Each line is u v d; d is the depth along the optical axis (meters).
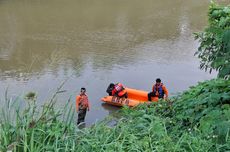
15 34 28.03
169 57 23.23
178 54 23.78
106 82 19.25
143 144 4.01
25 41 26.25
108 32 28.48
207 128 4.23
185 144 4.11
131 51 24.22
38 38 26.89
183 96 5.66
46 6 36.91
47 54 23.33
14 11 35.25
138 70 21.12
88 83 18.94
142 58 23.00
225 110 4.36
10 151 3.72
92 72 20.47
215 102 4.82
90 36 27.38
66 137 4.04
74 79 19.30
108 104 16.69
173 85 19.30
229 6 7.26
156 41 26.45
